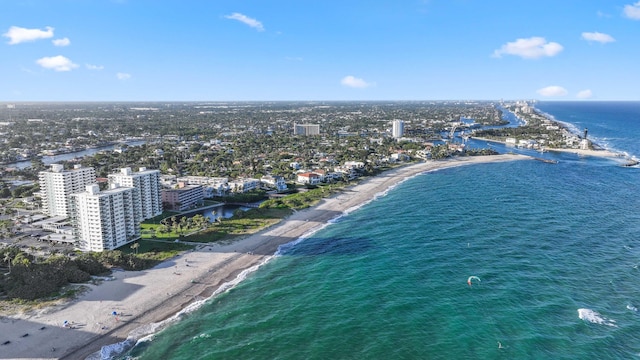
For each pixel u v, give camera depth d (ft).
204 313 354.74
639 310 331.36
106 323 339.98
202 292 392.47
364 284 394.93
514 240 492.54
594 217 580.30
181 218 638.94
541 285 376.48
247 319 342.85
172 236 549.54
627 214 595.06
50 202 654.12
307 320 336.90
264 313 351.05
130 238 526.98
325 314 344.69
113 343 314.35
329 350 296.51
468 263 430.61
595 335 299.99
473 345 293.64
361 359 285.23
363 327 322.55
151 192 649.61
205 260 467.93
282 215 643.04
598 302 344.69
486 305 345.10
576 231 520.01
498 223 560.61
